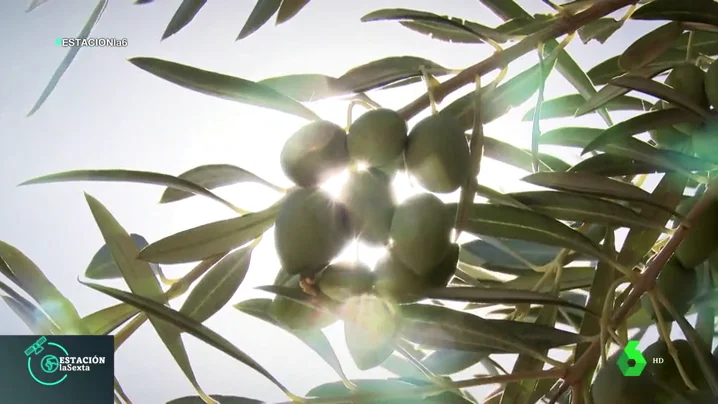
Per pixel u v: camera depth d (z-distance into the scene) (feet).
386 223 0.91
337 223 0.89
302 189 0.92
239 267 1.09
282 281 1.03
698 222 1.02
